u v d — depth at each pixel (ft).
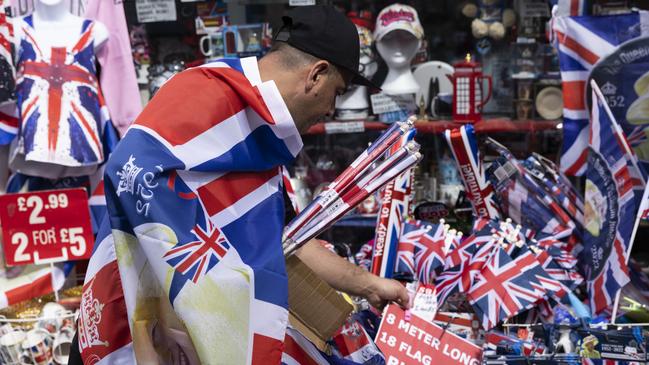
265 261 4.61
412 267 7.63
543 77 9.30
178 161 4.45
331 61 4.91
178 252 4.35
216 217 4.60
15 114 8.23
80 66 8.23
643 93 7.80
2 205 8.13
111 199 4.42
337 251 8.25
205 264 4.44
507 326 6.91
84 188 8.23
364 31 9.30
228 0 9.36
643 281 7.75
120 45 8.52
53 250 8.25
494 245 7.37
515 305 7.02
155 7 8.95
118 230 4.45
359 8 9.71
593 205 7.55
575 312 7.29
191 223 4.46
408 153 5.18
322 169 9.64
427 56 9.84
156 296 4.62
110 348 4.84
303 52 4.89
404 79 9.37
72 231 8.26
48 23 8.26
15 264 8.18
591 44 7.88
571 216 8.03
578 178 9.11
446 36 9.83
